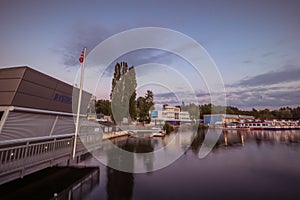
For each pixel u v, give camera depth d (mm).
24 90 5531
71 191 5031
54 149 6055
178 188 5629
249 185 5992
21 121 5449
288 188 5727
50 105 6668
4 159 4211
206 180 6426
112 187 5469
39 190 4871
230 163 9016
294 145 15508
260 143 16844
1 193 4570
